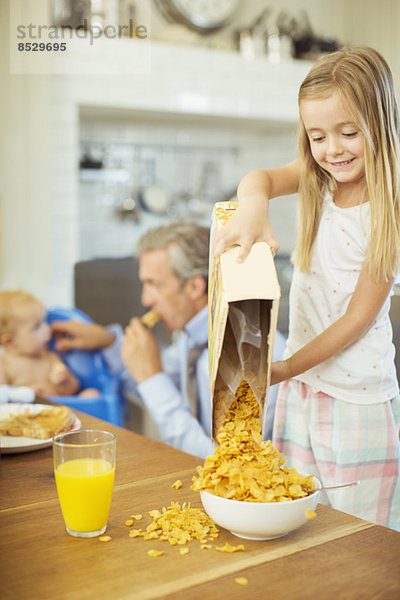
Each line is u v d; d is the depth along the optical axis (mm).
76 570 771
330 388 1294
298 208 1349
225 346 905
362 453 1275
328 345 1187
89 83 3740
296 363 1179
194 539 853
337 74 1115
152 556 805
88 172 4441
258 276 855
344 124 1129
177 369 2549
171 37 4121
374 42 4863
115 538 854
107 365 2828
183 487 1026
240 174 4996
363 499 1282
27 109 3568
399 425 1334
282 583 747
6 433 1266
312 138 1187
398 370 1590
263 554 812
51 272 3709
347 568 780
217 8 4344
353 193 1272
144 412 2920
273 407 1757
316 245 1322
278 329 2477
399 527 1319
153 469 1104
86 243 4484
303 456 1356
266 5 4594
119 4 3928
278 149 4902
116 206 4555
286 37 4457
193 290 2592
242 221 975
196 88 4051
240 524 821
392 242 1163
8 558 801
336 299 1293
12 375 2723
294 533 872
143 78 3879
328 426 1307
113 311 2834
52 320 2816
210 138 4844
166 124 4633
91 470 854
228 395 924
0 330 2727
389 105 1163
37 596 715
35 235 3660
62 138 3707
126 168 4570
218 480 842
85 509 846
